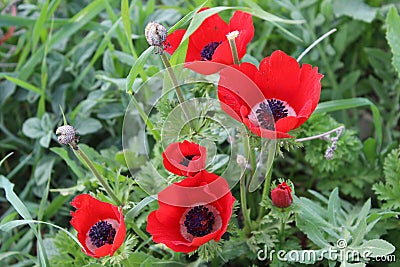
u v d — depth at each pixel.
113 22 0.76
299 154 0.74
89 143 0.79
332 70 0.81
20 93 0.81
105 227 0.58
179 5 0.84
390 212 0.62
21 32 0.84
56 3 0.78
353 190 0.70
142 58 0.60
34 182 0.77
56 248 0.69
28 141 0.81
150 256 0.63
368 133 0.80
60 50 0.83
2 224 0.65
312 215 0.63
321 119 0.70
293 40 0.79
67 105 0.80
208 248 0.58
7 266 0.72
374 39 0.84
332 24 0.82
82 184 0.70
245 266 0.67
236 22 0.61
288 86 0.58
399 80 0.78
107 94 0.77
